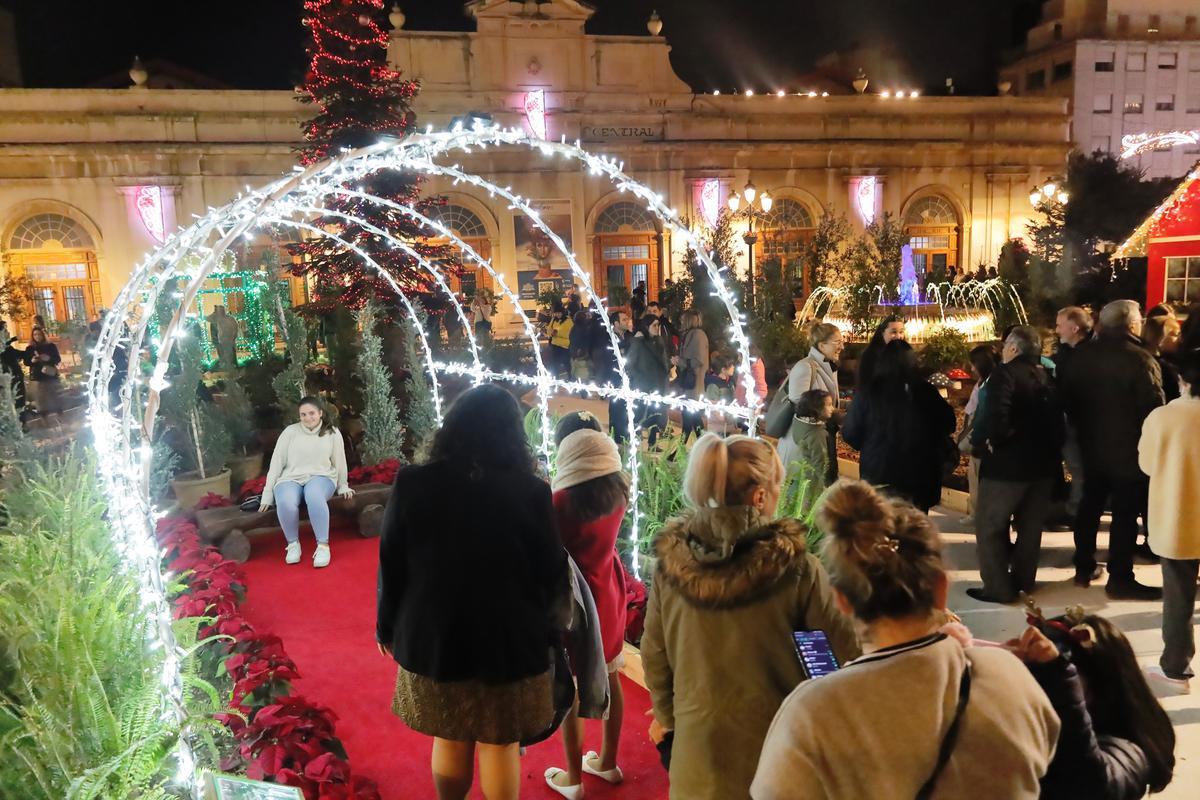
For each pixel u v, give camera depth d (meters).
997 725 1.48
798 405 5.90
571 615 2.85
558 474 3.35
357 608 5.57
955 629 1.67
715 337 17.27
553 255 29.59
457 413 2.73
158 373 2.75
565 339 17.48
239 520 6.54
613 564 3.45
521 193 29.03
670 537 2.31
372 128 13.87
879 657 1.54
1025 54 47.91
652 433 10.38
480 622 2.63
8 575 3.84
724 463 2.26
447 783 2.87
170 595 4.34
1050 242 24.50
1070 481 6.89
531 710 2.72
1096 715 1.94
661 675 2.38
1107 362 4.98
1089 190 27.38
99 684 2.87
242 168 26.84
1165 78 44.53
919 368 5.25
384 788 3.58
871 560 1.57
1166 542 3.91
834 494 1.70
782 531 2.20
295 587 5.98
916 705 1.47
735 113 30.80
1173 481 3.86
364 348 8.95
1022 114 33.03
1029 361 4.96
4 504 5.68
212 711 3.13
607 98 29.56
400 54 27.70
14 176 25.12
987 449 5.04
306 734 3.31
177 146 25.98
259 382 10.17
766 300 17.72
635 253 30.69
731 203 25.23
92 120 25.55
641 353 10.58
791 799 1.50
